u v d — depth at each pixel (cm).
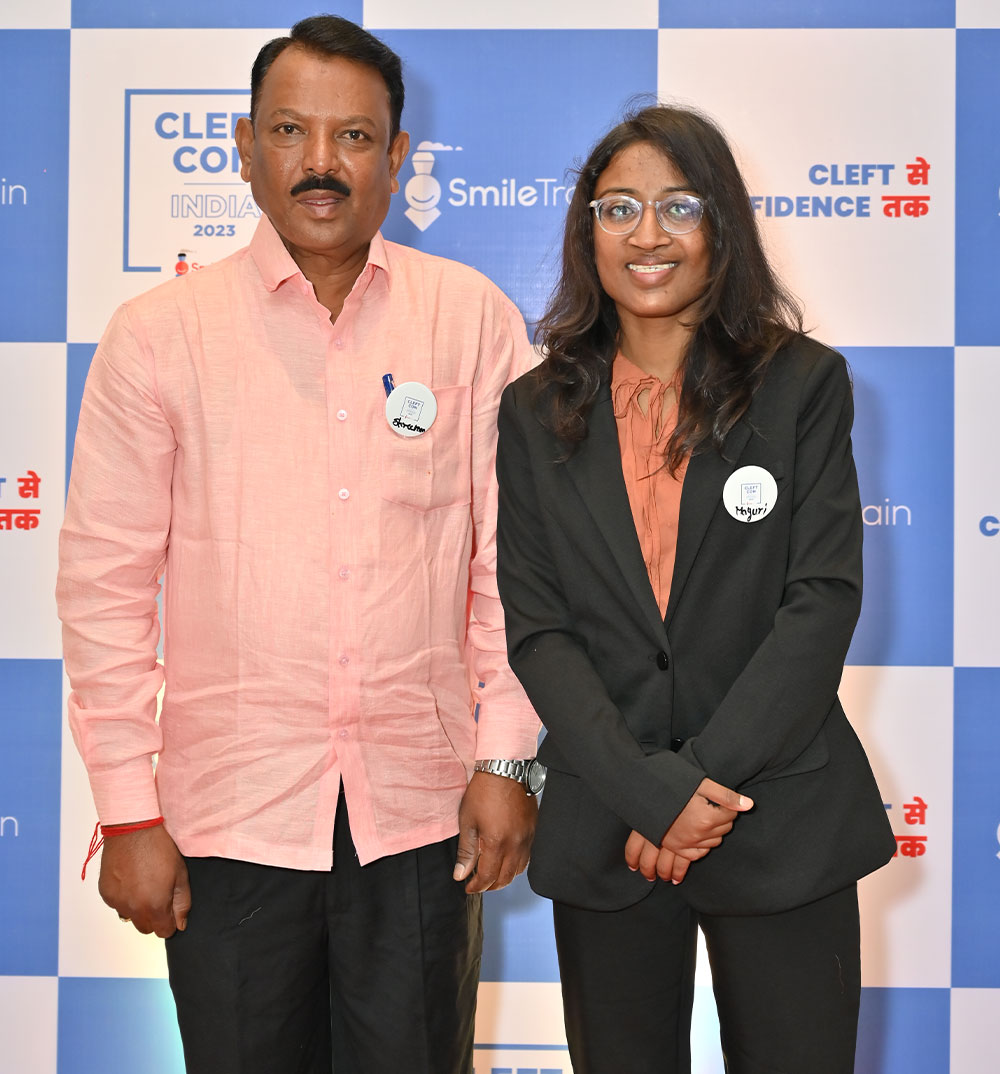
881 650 235
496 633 180
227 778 167
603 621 154
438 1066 175
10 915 237
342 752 168
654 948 159
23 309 234
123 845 168
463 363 178
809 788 150
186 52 233
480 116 234
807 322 234
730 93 232
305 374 171
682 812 142
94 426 171
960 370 233
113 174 234
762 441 150
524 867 179
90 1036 238
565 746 151
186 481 171
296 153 165
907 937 236
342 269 175
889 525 235
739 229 157
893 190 232
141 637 171
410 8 233
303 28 171
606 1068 160
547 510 158
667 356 162
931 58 231
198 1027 169
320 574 167
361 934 171
